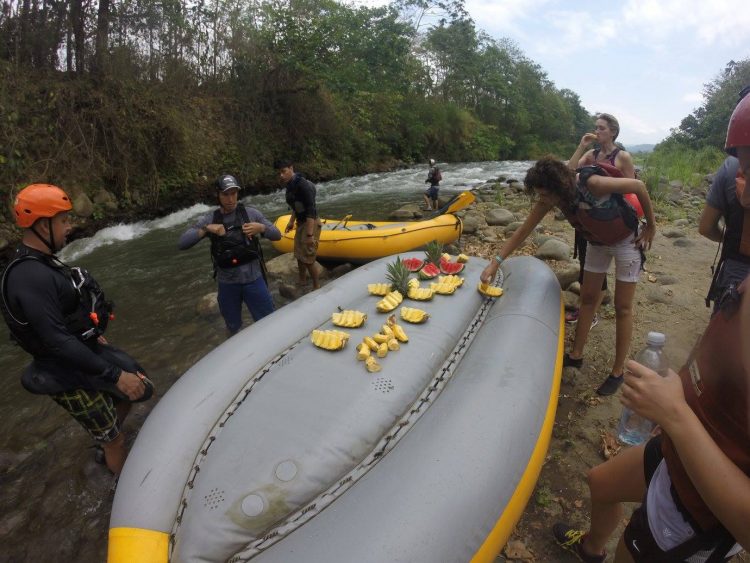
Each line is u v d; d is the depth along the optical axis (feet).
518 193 39.99
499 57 153.79
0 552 8.27
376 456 7.20
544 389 8.88
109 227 30.63
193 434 7.40
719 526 4.15
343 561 5.48
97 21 35.12
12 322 7.47
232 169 43.83
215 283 20.62
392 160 74.23
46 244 7.54
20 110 28.48
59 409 12.06
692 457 3.63
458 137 98.12
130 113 33.47
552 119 163.63
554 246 19.77
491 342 9.88
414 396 8.30
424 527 5.89
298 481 6.46
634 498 5.77
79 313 8.07
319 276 21.07
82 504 9.12
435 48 121.19
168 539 6.19
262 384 8.27
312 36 53.06
